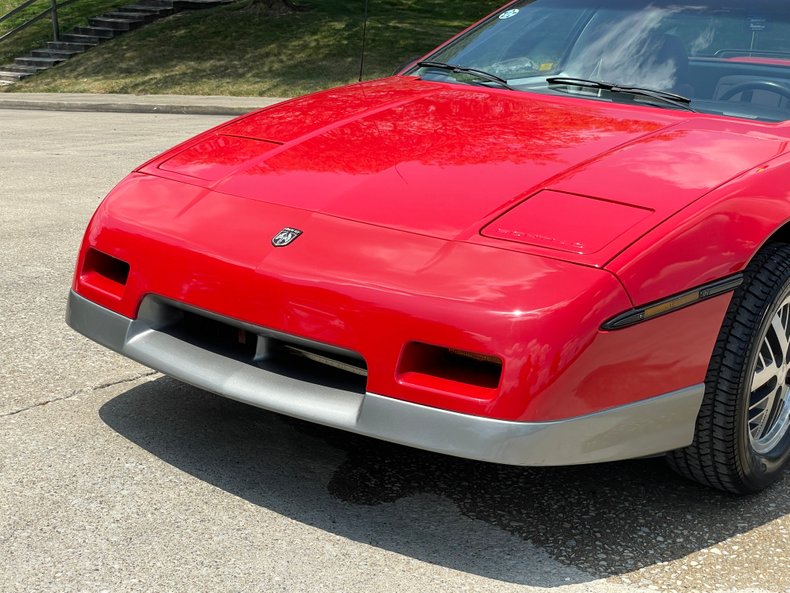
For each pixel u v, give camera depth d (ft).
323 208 8.56
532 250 7.72
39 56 72.64
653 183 8.46
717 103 10.86
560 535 8.40
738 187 8.52
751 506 9.22
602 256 7.62
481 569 7.79
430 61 12.77
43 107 54.54
